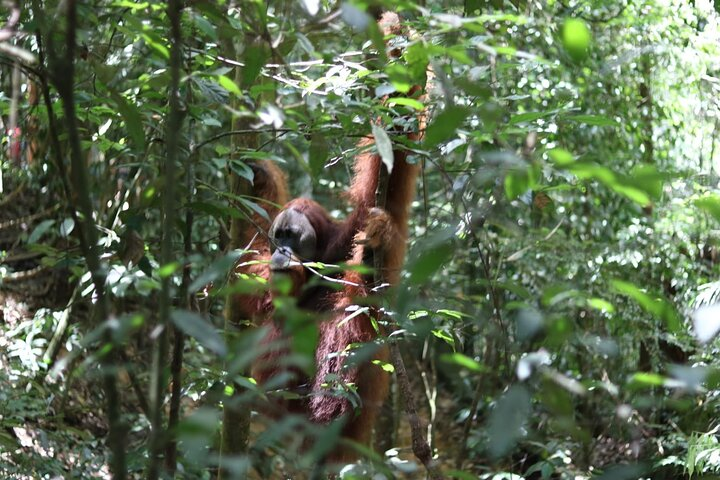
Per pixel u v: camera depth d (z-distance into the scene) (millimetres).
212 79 2738
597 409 5250
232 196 3295
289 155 6645
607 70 2660
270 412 4508
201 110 3420
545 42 4863
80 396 5461
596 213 5863
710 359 4695
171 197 1913
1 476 3902
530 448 5391
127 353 5340
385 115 3178
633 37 5051
